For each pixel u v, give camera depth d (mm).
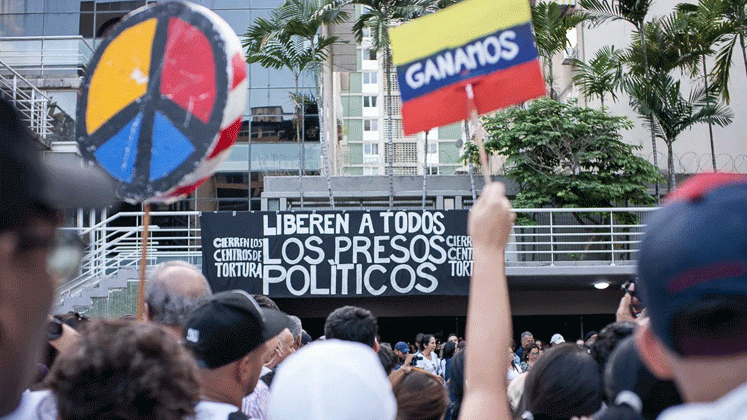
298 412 1742
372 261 13742
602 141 16719
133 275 12695
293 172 21266
